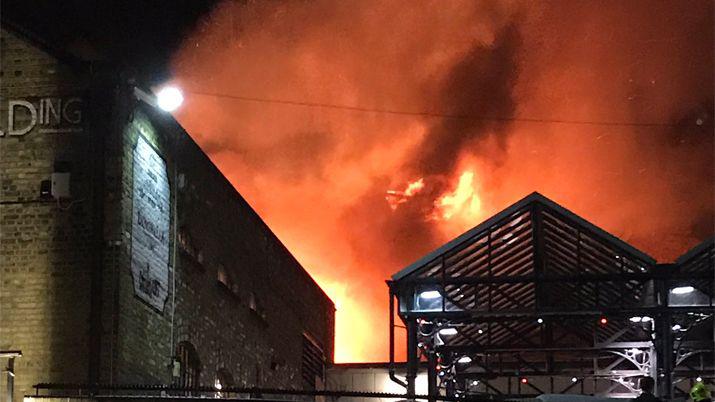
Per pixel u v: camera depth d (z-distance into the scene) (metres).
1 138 22.45
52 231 22.02
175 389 18.39
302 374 36.38
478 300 26.11
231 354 28.83
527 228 25.73
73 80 22.55
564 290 27.48
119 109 22.36
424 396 15.55
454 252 25.69
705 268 25.09
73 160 22.25
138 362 22.41
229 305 28.75
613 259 25.53
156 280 23.61
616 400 16.86
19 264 21.95
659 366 25.67
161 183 24.12
